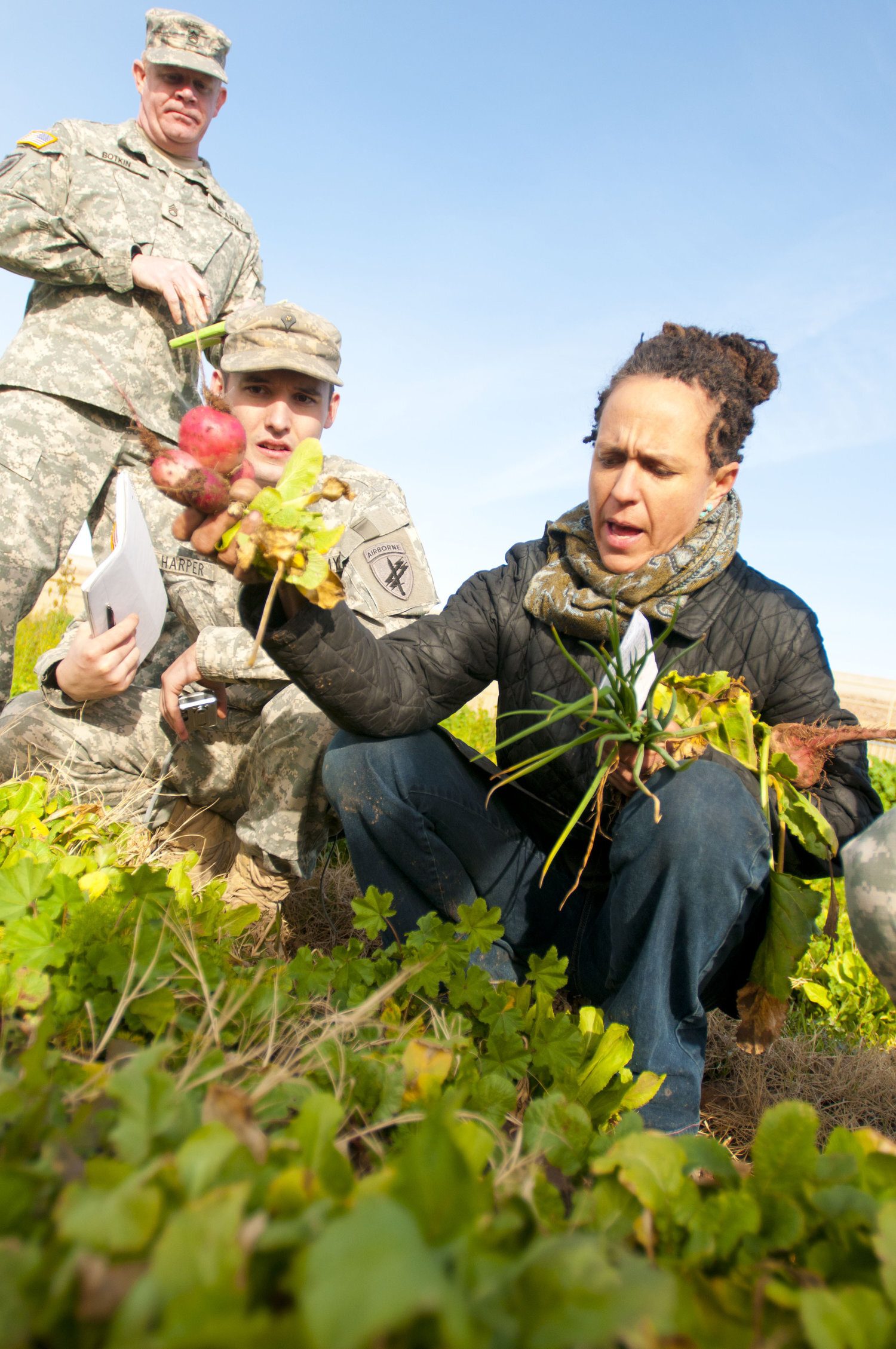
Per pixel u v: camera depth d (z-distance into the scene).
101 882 1.85
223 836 3.12
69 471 3.39
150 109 3.66
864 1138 1.09
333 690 1.92
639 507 1.96
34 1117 0.86
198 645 2.64
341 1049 1.26
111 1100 0.99
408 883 2.29
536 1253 0.63
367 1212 0.57
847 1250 0.87
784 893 1.79
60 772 2.83
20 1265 0.61
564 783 2.15
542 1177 0.97
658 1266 0.86
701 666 2.05
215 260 3.74
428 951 1.79
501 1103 1.32
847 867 1.58
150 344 3.55
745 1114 2.23
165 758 2.92
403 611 2.93
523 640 2.20
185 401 3.70
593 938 2.15
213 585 3.10
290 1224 0.65
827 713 2.02
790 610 2.08
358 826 2.25
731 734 1.81
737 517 2.09
